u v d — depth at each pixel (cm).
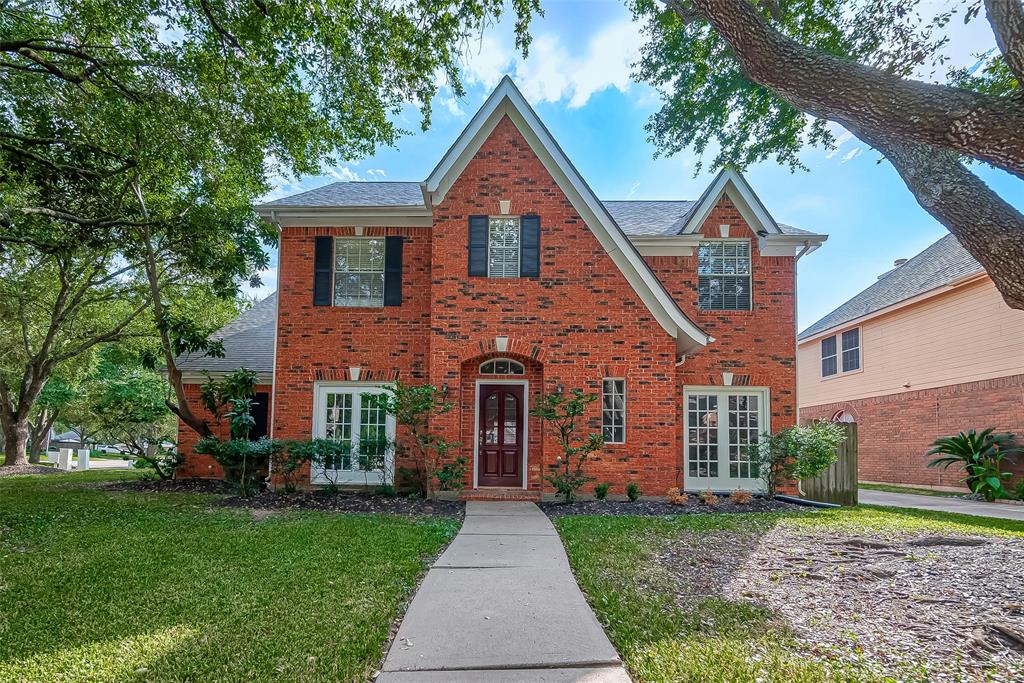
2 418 2000
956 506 1168
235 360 1412
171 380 1324
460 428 1099
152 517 825
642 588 506
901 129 410
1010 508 1143
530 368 1136
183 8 1003
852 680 330
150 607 445
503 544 681
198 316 2070
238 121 1167
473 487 1102
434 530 745
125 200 1419
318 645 375
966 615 438
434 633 402
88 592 481
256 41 1010
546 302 1101
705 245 1285
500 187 1128
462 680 333
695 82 1116
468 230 1120
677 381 1232
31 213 1135
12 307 1927
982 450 1375
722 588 509
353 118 1133
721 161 1177
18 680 328
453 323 1099
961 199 415
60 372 2297
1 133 1054
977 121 369
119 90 1120
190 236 1412
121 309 2303
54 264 1878
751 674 338
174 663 349
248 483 1100
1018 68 360
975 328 1515
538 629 410
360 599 466
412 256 1222
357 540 677
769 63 466
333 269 1230
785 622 424
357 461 1145
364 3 914
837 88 432
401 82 1013
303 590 489
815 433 1105
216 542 661
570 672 345
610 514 900
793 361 1236
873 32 834
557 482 1005
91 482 1333
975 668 348
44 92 1123
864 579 539
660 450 1071
